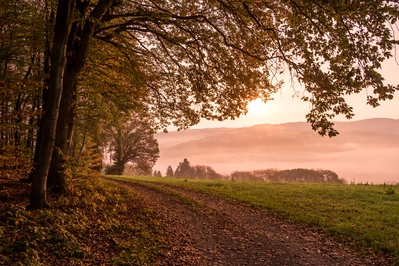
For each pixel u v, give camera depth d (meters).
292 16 8.45
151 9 11.09
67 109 11.38
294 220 11.64
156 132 16.58
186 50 12.41
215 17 11.42
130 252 7.39
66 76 11.25
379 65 6.47
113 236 8.24
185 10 11.05
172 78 14.75
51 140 8.62
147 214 11.62
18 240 6.14
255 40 10.53
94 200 11.57
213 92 13.36
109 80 15.16
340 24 7.06
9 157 8.54
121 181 28.39
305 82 7.72
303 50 8.05
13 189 11.49
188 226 10.93
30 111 8.73
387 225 10.35
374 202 14.28
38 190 8.51
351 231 9.73
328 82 7.18
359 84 6.67
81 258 6.45
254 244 8.96
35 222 7.25
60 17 8.23
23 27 12.59
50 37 12.50
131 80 14.31
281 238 9.55
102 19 11.97
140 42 13.13
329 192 17.39
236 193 18.55
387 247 8.18
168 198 16.89
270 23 10.03
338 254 8.05
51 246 6.43
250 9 9.84
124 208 11.62
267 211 13.46
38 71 17.31
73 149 22.70
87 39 11.16
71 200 10.27
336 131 7.39
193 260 7.52
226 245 8.86
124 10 12.87
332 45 7.39
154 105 15.86
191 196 18.11
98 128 21.81
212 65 13.15
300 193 17.62
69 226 7.76
